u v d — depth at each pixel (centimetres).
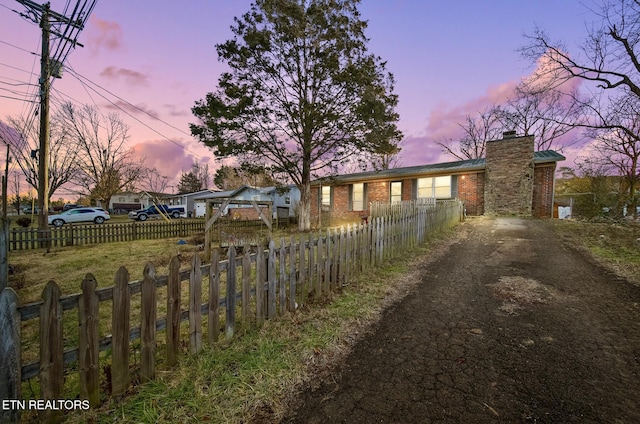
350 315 364
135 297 490
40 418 185
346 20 1245
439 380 238
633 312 364
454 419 196
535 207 1424
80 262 825
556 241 798
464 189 1603
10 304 169
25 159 2495
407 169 1944
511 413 201
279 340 299
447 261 634
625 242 762
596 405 207
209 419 194
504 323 341
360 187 1989
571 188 2505
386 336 313
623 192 1780
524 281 488
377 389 228
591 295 424
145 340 231
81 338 198
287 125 1300
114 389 216
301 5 1223
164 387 225
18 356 173
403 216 716
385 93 1322
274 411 203
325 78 1252
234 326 306
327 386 232
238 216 2702
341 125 1243
